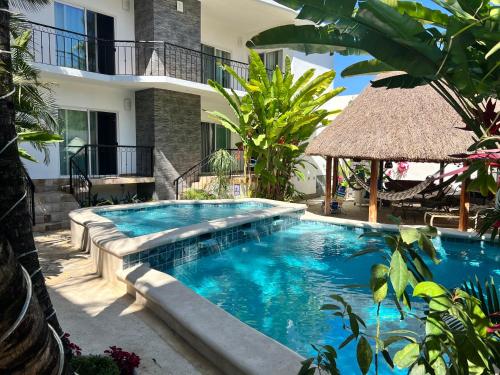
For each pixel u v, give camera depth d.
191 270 7.20
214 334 3.45
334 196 14.45
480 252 8.57
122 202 12.73
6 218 1.96
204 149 16.55
